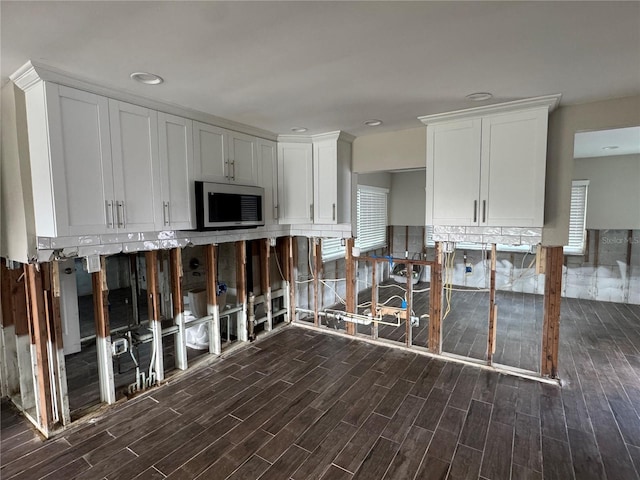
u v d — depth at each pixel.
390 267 6.56
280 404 2.78
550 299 3.05
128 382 3.13
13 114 2.22
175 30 1.64
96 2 1.39
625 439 2.33
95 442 2.35
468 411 2.66
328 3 1.43
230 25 1.59
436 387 3.02
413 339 4.16
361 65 2.05
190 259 4.75
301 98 2.65
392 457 2.19
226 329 4.43
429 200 3.22
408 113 3.04
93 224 2.33
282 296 4.90
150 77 2.22
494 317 3.31
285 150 3.97
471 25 1.61
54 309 2.42
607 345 3.94
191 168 2.98
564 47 1.83
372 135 3.88
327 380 3.17
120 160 2.47
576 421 2.53
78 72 2.12
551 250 3.00
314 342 4.07
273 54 1.91
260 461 2.16
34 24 1.56
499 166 2.88
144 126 2.62
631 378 3.15
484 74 2.20
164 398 2.88
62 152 2.15
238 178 3.45
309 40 1.75
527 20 1.56
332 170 3.87
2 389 2.87
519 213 2.83
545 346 3.10
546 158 2.81
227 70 2.11
